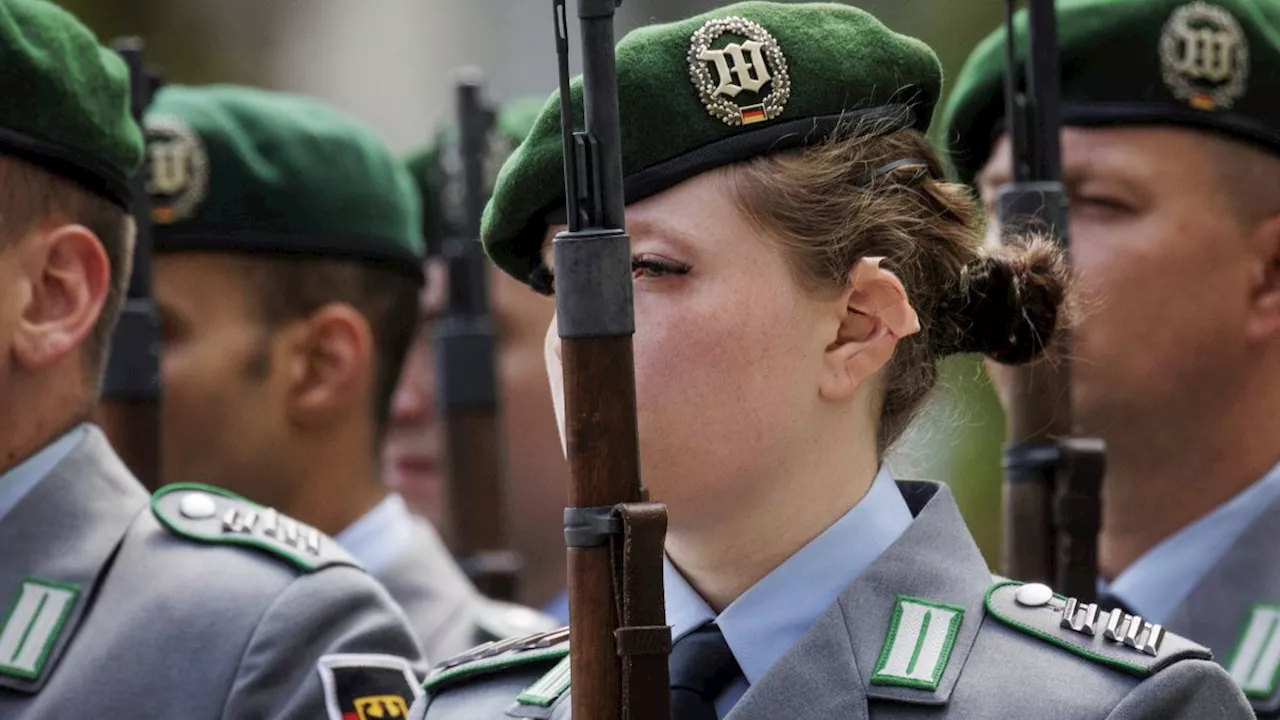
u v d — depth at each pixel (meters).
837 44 11.04
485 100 21.47
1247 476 15.90
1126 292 15.87
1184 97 15.88
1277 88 16.05
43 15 13.91
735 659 10.91
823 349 10.88
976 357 13.82
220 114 18.55
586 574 9.88
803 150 10.89
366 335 18.84
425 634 18.25
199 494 14.07
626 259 9.88
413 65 32.75
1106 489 16.08
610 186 9.91
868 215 10.93
